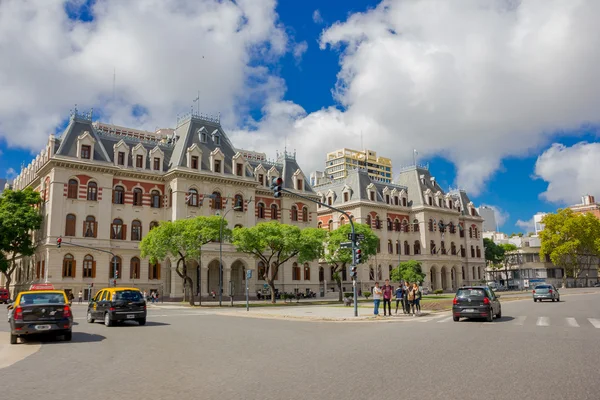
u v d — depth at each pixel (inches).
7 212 2391.7
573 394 392.5
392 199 3993.6
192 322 1235.9
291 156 3415.4
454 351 630.5
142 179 2696.9
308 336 866.8
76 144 2501.2
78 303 2279.8
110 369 550.3
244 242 2278.5
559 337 768.3
